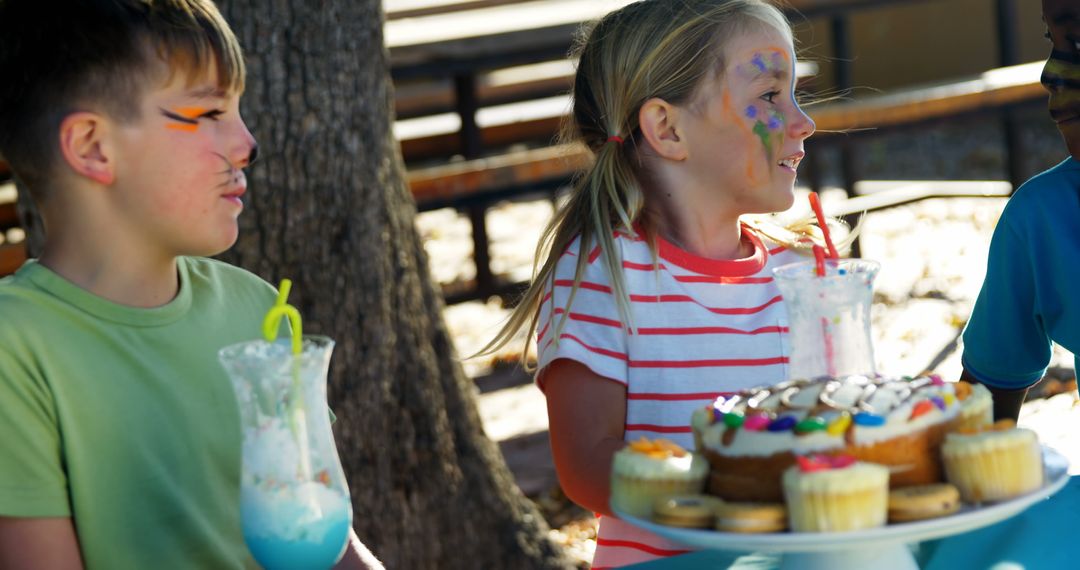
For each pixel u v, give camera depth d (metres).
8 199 5.98
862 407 1.45
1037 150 10.20
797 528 1.35
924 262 7.25
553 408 2.01
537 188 5.79
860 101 6.79
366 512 3.28
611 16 2.21
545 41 6.60
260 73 3.07
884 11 12.81
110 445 1.63
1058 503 1.74
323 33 3.12
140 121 1.61
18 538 1.57
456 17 7.65
